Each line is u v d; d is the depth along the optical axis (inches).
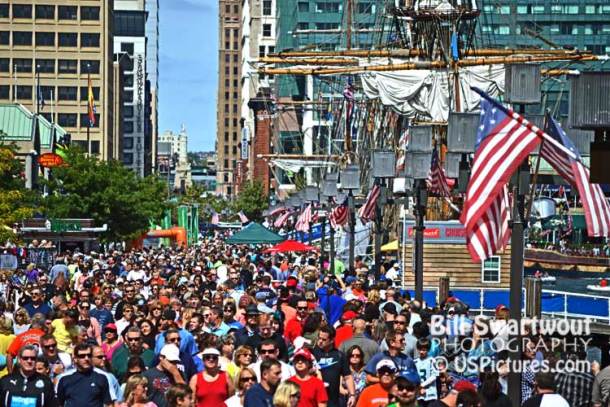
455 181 2239.2
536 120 1190.9
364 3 7126.0
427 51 3794.3
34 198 4298.7
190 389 856.3
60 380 943.7
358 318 1125.1
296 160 6363.2
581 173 1075.3
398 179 2146.9
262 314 1163.3
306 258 3225.9
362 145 4867.1
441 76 3518.7
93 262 2731.3
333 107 6348.4
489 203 1109.7
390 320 1189.1
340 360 1029.2
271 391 888.9
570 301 2009.1
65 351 1231.5
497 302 2246.6
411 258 2311.8
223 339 1105.4
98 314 1494.8
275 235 3799.2
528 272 3068.4
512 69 1149.1
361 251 3693.4
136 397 877.8
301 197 3986.2
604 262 3034.0
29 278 2394.2
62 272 1962.4
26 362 922.7
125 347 1159.0
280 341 1127.0
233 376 1034.7
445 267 2257.6
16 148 3804.1
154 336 1224.8
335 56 4311.0
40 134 6732.3
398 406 823.7
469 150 1333.7
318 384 909.2
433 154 1883.6
